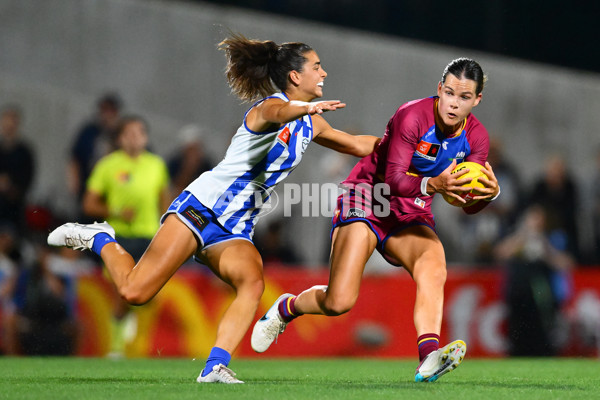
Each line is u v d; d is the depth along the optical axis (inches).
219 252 583.8
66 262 1126.4
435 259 606.9
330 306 627.8
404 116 598.9
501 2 1771.7
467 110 578.6
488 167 585.3
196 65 1676.9
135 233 1150.3
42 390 514.6
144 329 1087.0
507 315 1168.2
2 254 1259.8
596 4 1780.3
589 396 505.4
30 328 1113.4
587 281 1195.9
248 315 572.7
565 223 1547.7
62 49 1642.5
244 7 1706.4
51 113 1627.7
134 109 1656.0
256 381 618.5
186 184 1439.5
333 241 647.8
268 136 574.2
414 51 1727.4
